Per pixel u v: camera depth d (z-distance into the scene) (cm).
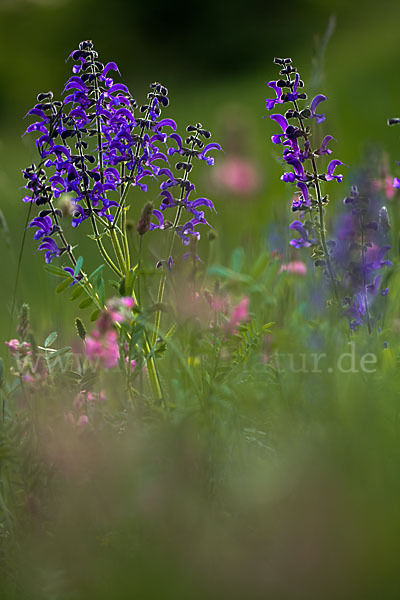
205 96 2503
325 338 282
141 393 303
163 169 322
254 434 270
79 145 311
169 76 3872
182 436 242
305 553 204
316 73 402
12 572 238
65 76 3997
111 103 315
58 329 399
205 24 4150
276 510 222
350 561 197
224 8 4084
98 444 253
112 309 294
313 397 264
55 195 315
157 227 327
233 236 535
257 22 3934
